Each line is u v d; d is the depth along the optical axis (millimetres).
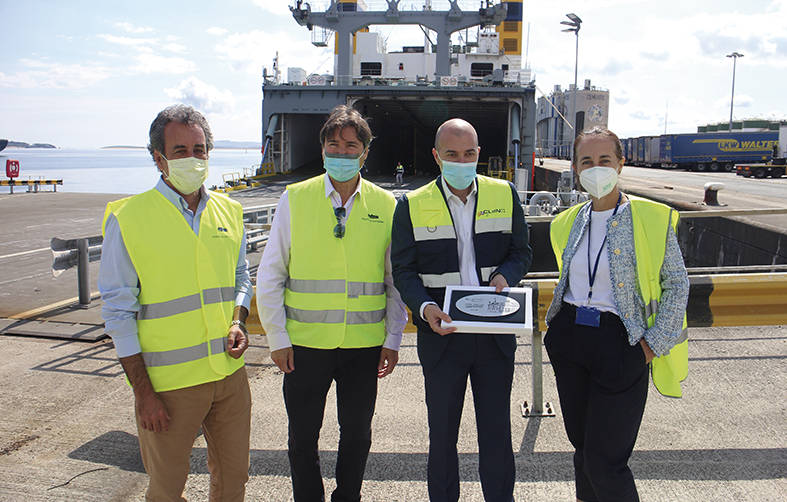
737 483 3025
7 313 6816
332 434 3670
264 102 31000
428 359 2633
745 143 45969
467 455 3396
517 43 47406
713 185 15688
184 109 2285
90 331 5969
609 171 2430
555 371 2666
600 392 2438
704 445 3443
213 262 2383
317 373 2674
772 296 3777
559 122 72312
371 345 2730
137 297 2275
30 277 9227
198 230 2379
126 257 2225
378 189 2885
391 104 34094
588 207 2662
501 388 2602
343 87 29844
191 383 2314
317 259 2664
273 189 26578
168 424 2305
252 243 10672
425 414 3971
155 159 2303
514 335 2699
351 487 2785
